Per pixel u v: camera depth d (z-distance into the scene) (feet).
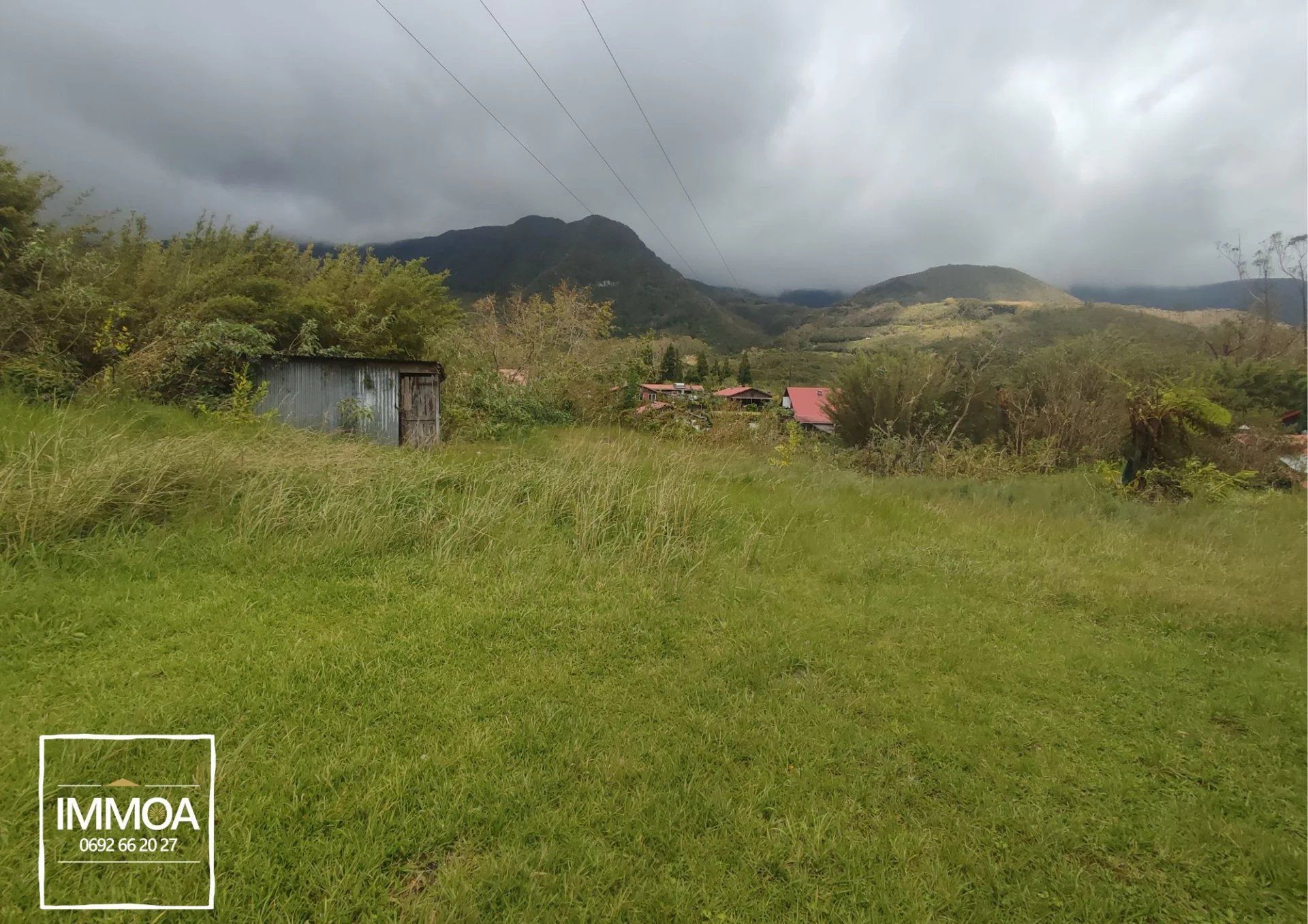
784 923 6.07
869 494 28.60
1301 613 16.24
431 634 11.54
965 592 16.74
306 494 17.17
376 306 51.57
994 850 7.33
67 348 29.25
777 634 12.91
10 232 31.96
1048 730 10.02
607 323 76.28
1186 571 20.12
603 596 14.20
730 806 7.53
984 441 53.62
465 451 31.40
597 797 7.53
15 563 12.27
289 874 6.07
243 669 9.62
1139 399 40.40
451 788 7.37
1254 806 8.46
